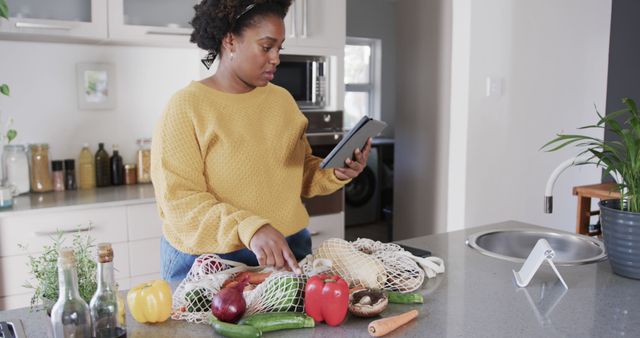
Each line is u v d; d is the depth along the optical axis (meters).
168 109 1.30
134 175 2.99
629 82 3.81
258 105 1.39
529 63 3.40
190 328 1.04
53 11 2.45
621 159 1.34
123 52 2.96
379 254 1.32
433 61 3.64
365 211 5.42
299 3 2.95
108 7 2.53
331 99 3.12
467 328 1.05
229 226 1.13
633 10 3.75
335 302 1.03
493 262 1.47
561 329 1.05
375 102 5.77
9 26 2.34
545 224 3.63
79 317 0.91
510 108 3.37
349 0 5.42
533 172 3.53
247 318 1.02
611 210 1.34
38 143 2.79
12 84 2.71
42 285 0.99
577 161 1.59
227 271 1.18
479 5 3.19
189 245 1.22
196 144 1.30
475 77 3.22
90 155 2.88
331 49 3.08
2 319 1.09
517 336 1.01
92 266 1.02
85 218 2.44
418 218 3.89
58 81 2.82
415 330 1.04
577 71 3.61
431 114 3.69
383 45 5.70
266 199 1.37
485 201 3.37
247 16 1.28
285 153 1.42
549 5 3.42
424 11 3.71
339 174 1.46
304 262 1.25
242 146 1.33
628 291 1.25
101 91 2.93
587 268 1.42
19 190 2.65
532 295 1.23
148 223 2.59
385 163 5.54
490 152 3.34
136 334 1.02
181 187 1.25
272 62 1.33
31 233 2.33
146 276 2.61
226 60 1.35
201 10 1.32
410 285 1.23
